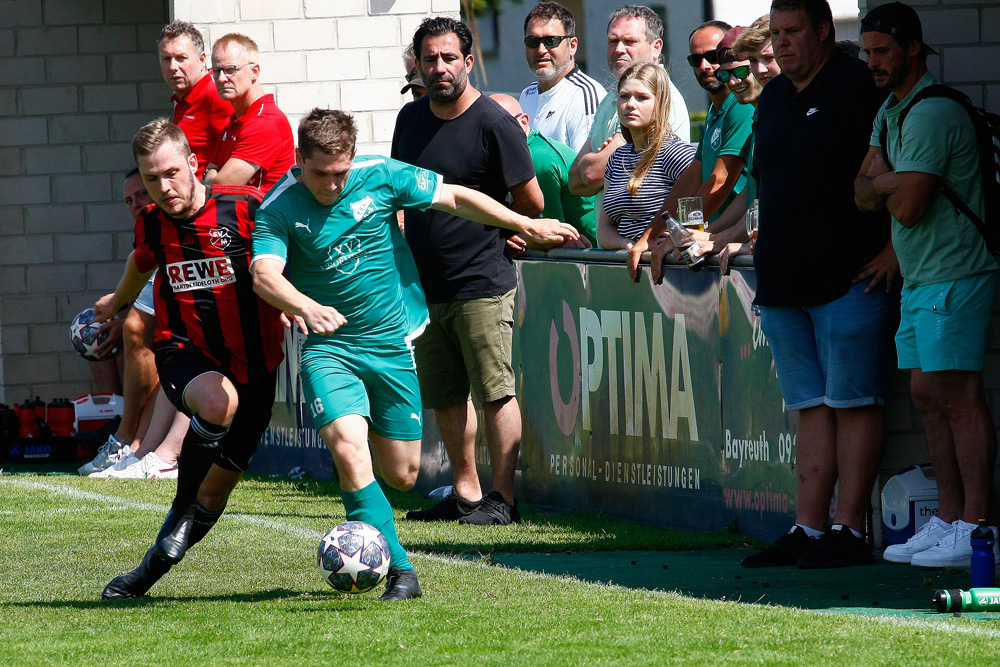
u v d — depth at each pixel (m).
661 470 19.95
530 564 16.50
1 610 13.63
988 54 18.31
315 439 26.70
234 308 14.52
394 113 30.81
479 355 20.34
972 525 15.84
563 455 22.03
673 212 20.03
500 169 20.12
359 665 10.88
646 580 15.26
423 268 20.38
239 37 23.17
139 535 18.67
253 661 11.09
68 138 37.06
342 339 14.21
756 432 18.12
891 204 15.64
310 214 13.83
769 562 16.36
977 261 15.70
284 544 17.56
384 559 13.59
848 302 16.41
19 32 36.78
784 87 16.84
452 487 23.36
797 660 10.72
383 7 30.70
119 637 12.13
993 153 15.88
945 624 12.19
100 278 37.25
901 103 15.80
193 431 14.13
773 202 16.72
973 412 15.92
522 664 10.77
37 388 37.00
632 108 20.67
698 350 19.08
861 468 16.56
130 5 37.16
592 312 21.08
